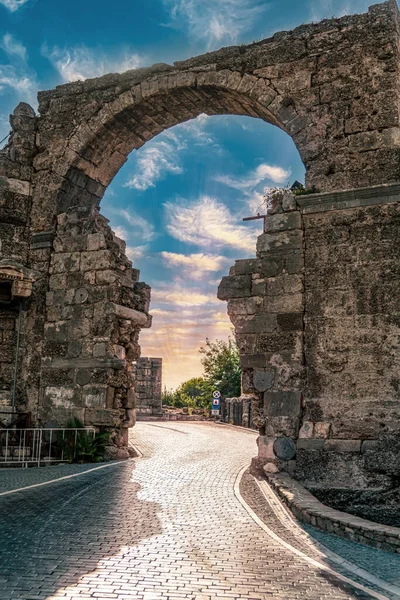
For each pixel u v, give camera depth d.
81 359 16.98
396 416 13.03
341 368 13.65
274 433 13.94
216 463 15.23
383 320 13.48
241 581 6.64
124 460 15.73
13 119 18.95
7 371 17.81
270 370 14.27
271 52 15.98
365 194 14.04
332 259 14.13
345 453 13.20
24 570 6.60
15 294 17.28
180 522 9.10
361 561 7.93
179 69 17.27
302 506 10.28
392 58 14.66
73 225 18.03
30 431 16.81
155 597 5.99
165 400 61.47
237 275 15.03
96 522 8.86
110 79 18.25
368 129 14.53
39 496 10.66
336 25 15.33
